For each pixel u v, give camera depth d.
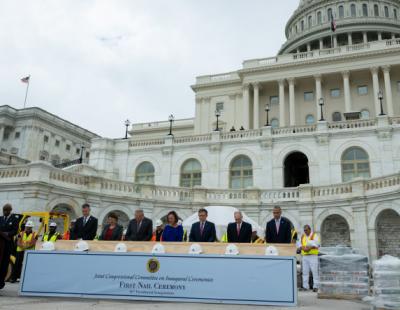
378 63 49.69
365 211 22.89
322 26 77.00
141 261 8.55
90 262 8.71
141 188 25.70
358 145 29.52
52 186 21.41
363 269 9.67
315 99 53.81
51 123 76.62
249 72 54.53
